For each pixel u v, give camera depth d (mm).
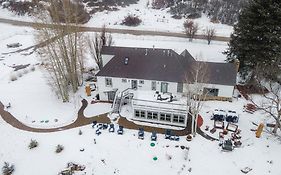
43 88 49594
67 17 43156
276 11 42969
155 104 39344
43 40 41125
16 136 38156
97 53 51875
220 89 43281
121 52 45250
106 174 31938
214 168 32375
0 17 88375
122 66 43500
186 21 77500
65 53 43438
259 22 45219
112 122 40062
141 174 31781
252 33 45531
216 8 85625
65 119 41031
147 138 36969
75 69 46500
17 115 42406
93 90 48250
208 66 44188
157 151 34844
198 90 38062
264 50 45750
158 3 92688
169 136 36812
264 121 39875
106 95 44594
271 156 34000
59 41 42219
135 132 38156
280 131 38281
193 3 88875
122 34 73188
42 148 35844
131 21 79688
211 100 44562
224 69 43750
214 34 70812
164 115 38938
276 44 44938
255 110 42062
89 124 39875
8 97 47250
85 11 84188
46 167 33031
